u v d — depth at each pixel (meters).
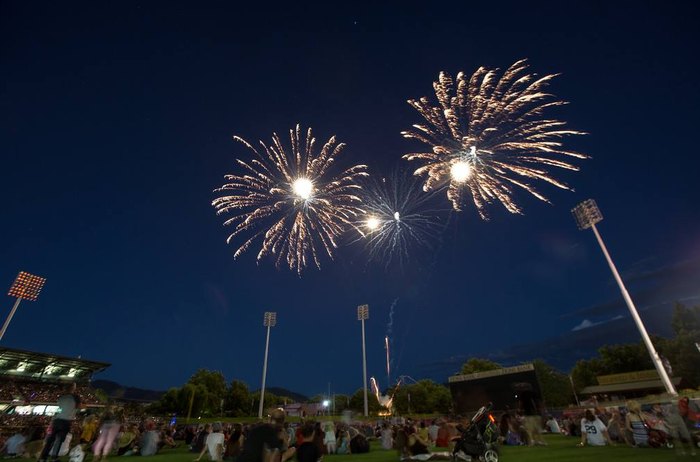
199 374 99.94
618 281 30.30
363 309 54.66
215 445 13.38
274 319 51.00
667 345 55.84
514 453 13.16
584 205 33.28
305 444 6.30
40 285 36.22
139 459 14.34
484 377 34.59
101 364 59.50
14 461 12.58
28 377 52.47
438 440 17.52
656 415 12.88
